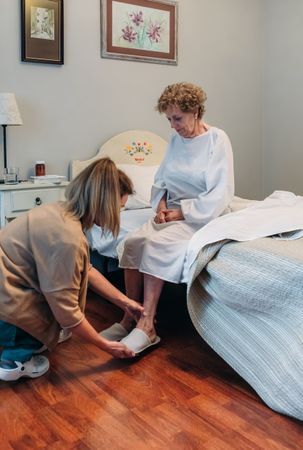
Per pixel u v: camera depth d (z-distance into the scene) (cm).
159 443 148
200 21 371
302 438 151
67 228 169
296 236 191
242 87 405
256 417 162
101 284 205
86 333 180
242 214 211
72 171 315
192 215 223
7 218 269
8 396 175
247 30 400
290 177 406
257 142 422
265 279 171
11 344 181
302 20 379
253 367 176
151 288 211
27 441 149
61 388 180
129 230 246
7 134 290
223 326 190
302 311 164
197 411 165
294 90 393
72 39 308
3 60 283
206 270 191
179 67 364
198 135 236
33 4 288
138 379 187
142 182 304
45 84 301
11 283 173
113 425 157
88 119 321
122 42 330
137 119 346
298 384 158
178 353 209
